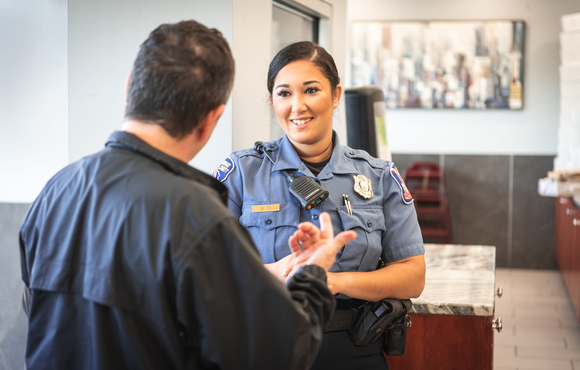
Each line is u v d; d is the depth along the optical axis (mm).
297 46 1359
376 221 1402
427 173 5539
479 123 5562
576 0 5262
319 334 897
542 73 5398
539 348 3445
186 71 875
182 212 835
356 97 2605
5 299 2418
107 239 842
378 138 2621
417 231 1449
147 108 894
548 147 5449
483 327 1704
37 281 878
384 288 1310
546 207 5449
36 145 2371
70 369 875
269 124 2186
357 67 5664
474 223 5613
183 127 904
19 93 2361
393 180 1472
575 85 4879
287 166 1404
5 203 2398
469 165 5586
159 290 816
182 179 875
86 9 2006
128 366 851
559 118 5379
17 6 2326
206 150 1979
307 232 1012
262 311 830
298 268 1013
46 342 878
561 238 4910
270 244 1340
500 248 5578
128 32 1986
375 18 5621
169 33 910
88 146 2045
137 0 1974
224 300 826
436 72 5551
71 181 910
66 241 873
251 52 2031
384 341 1411
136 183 861
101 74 2014
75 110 2041
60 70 2314
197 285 811
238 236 842
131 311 833
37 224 917
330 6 2803
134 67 909
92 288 833
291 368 845
